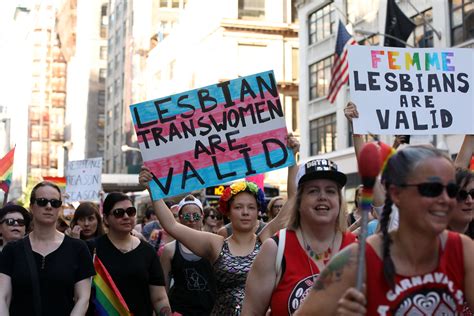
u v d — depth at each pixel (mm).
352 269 2332
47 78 107875
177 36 53719
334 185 3693
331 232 3699
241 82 5539
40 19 108750
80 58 98188
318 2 32375
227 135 5496
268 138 5449
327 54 31547
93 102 93125
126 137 69438
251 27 44094
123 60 75562
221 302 4801
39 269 4652
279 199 7766
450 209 2260
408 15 24844
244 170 5418
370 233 4984
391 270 2283
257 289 3641
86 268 4805
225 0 44375
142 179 5438
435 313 2307
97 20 95188
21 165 110188
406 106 5953
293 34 44812
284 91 44031
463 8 22016
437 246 2346
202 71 47094
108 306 5176
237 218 4836
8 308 4617
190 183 5465
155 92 60125
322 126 32062
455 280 2344
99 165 16328
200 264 5961
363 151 2236
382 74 5973
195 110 5559
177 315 5238
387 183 2354
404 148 2344
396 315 2289
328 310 2361
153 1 67500
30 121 106375
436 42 23219
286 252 3627
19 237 6066
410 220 2281
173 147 5520
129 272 5363
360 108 5883
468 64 6094
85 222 7191
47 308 4609
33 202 4785
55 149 107062
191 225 7227
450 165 2262
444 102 6008
